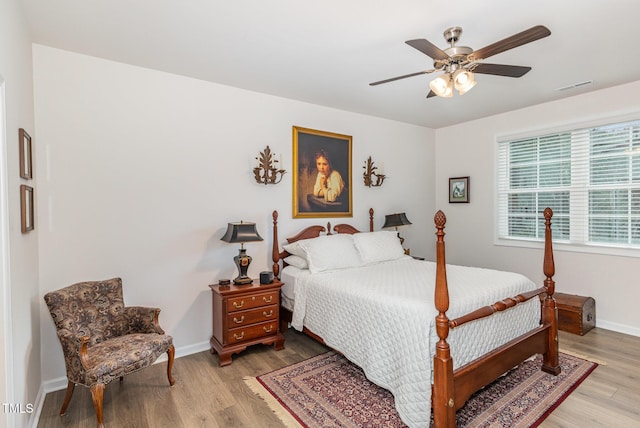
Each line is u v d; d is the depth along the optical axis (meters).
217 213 3.29
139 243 2.89
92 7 2.02
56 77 2.53
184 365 2.87
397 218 4.43
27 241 2.08
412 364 1.97
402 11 2.05
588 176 3.71
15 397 1.69
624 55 2.69
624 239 3.49
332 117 4.11
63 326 2.15
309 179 3.92
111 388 2.50
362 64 2.85
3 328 1.57
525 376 2.59
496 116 4.49
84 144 2.64
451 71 2.14
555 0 1.94
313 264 3.23
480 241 4.72
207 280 3.24
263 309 3.09
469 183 4.84
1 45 1.58
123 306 2.60
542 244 4.07
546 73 3.07
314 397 2.34
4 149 1.59
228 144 3.35
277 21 2.17
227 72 3.01
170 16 2.12
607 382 2.49
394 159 4.77
